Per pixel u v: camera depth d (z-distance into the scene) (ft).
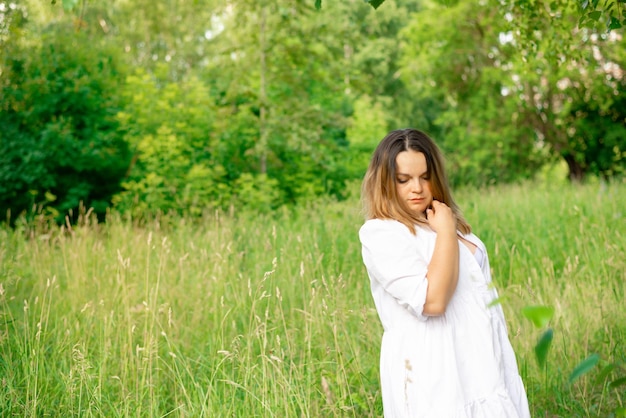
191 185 35.76
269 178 42.22
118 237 25.02
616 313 15.05
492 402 6.87
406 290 6.95
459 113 65.36
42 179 39.75
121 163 42.88
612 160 61.57
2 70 37.42
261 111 40.78
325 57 41.39
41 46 40.63
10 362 12.74
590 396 12.42
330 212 29.14
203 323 15.74
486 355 7.00
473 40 60.95
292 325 14.40
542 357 4.56
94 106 41.57
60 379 12.77
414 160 7.49
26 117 39.65
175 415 12.15
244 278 18.20
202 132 40.91
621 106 61.31
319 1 8.44
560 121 61.82
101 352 13.55
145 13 87.51
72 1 7.37
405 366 6.91
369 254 7.42
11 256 21.17
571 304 15.72
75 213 41.98
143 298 16.84
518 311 15.55
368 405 11.92
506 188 40.60
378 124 51.55
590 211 26.32
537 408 12.47
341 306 14.40
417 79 67.36
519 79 57.57
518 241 23.30
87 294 17.81
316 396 11.97
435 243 7.05
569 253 21.80
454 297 7.17
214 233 23.24
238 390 12.69
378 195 7.56
